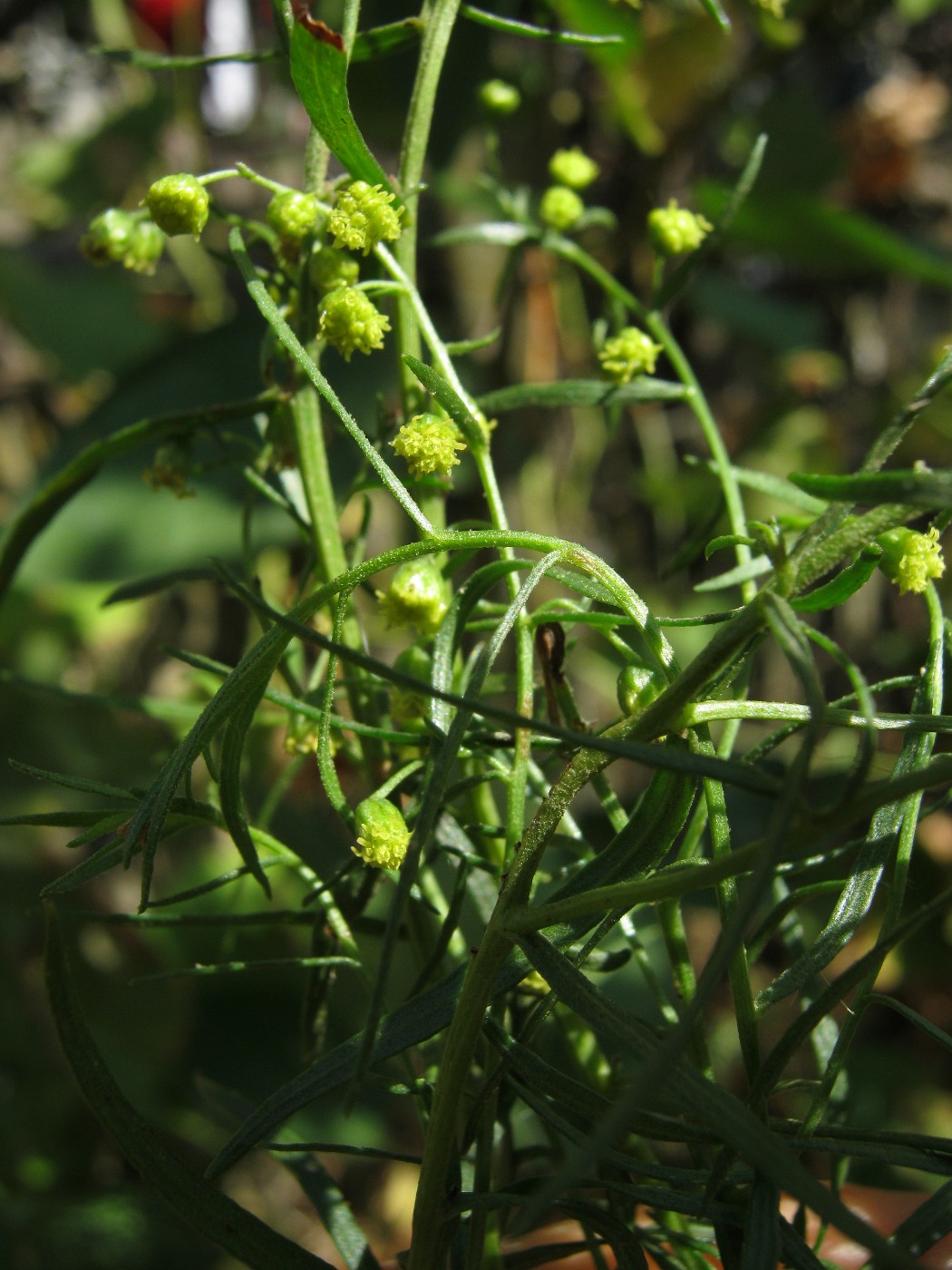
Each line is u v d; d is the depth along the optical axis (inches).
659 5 10.2
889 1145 3.5
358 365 9.2
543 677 4.1
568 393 4.7
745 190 4.9
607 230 10.5
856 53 14.3
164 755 5.9
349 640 4.5
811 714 2.9
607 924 3.5
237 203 13.3
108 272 13.6
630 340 4.9
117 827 3.7
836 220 10.5
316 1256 3.6
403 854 3.7
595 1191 5.1
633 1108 2.8
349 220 4.0
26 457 14.5
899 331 15.0
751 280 15.5
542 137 10.2
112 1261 8.5
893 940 3.3
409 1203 11.5
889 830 3.7
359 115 10.0
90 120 15.8
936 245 13.2
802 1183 3.0
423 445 3.8
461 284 10.5
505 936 3.3
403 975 8.7
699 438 15.0
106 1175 10.2
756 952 3.9
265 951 10.9
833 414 14.9
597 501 14.4
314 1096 3.5
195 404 9.3
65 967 3.5
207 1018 10.8
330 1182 4.4
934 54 14.3
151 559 8.8
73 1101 10.4
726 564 14.0
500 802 6.9
